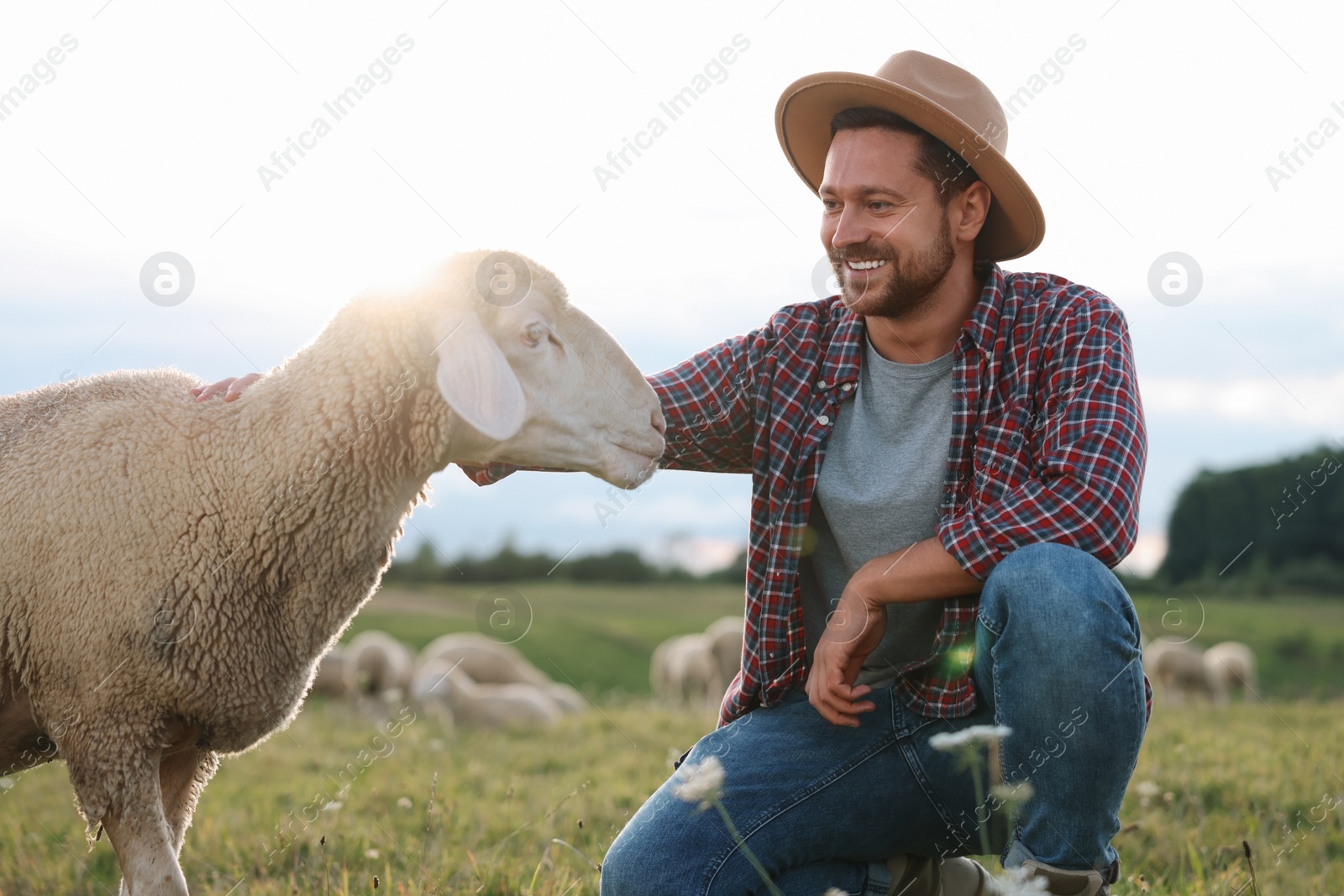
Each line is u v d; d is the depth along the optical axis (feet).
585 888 9.07
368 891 8.86
